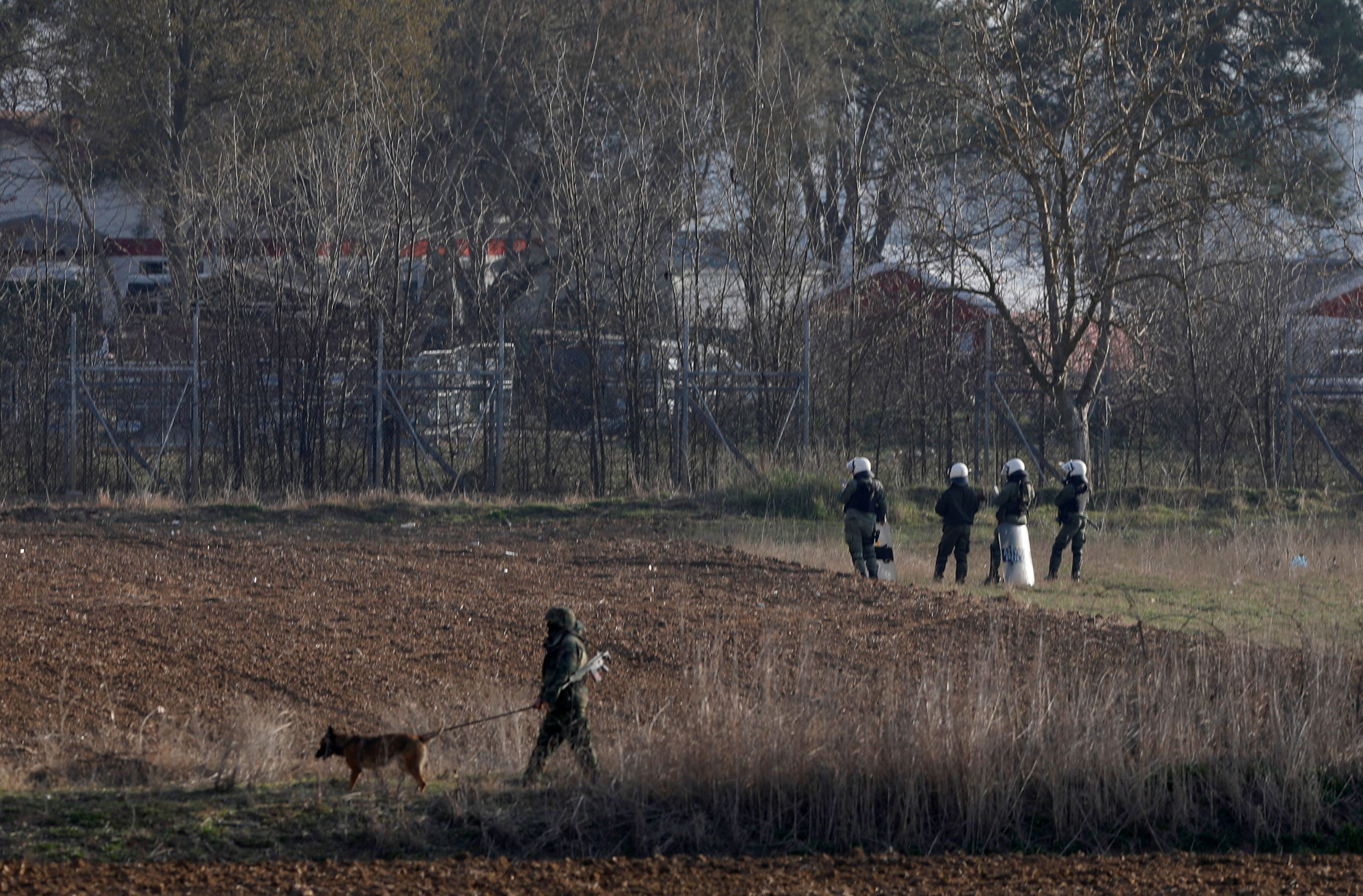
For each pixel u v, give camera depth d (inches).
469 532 3528.5
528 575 2807.6
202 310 4709.6
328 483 4200.3
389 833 1174.3
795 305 4753.9
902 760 1302.9
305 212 4835.1
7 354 4707.2
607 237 4817.9
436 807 1245.1
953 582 2839.6
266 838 1166.3
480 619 2289.6
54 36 6245.1
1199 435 4370.1
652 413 4520.2
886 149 5521.7
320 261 4817.9
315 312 4392.2
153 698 1743.4
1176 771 1331.2
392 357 4372.5
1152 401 4768.7
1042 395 4350.4
